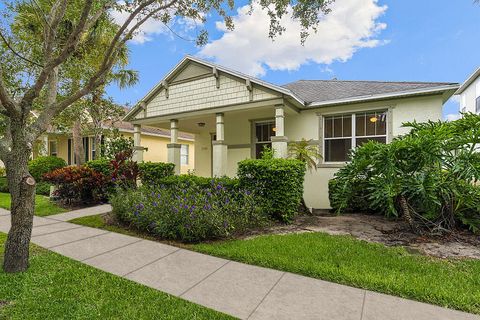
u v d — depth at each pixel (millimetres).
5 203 9102
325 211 7918
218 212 5242
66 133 13703
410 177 4984
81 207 8234
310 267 3521
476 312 2518
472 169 4684
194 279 3334
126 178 8250
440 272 3314
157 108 10336
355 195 6797
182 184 7066
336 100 8406
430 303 2701
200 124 11430
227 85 8680
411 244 4410
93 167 9758
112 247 4582
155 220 5277
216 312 2584
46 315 2518
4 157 3568
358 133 8523
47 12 4902
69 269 3572
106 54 4090
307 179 9008
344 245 4352
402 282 3055
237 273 3498
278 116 7781
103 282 3217
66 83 10570
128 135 15148
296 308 2650
